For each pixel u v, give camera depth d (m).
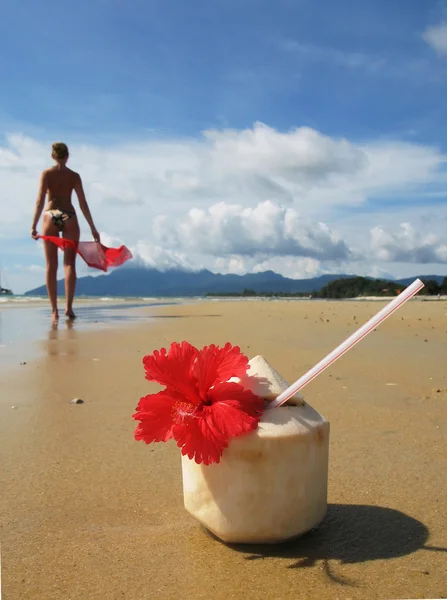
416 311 13.09
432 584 1.51
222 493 1.69
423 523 1.89
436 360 5.43
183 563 1.64
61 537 1.82
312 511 1.72
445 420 3.19
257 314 12.91
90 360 5.52
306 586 1.51
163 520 1.94
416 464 2.47
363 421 3.19
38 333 8.21
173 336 7.66
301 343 6.80
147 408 1.78
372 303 20.62
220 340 7.12
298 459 1.67
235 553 1.70
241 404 1.69
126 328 8.98
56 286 10.76
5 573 1.61
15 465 2.50
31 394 3.96
